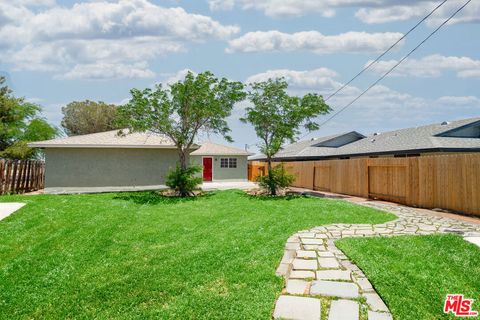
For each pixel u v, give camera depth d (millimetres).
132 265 5809
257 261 5715
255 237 7320
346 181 16578
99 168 17547
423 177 11672
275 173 16797
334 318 3803
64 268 5746
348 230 7836
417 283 4613
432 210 10930
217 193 16875
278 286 4684
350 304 4109
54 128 28469
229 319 3910
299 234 7480
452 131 19656
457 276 4918
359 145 25594
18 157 23203
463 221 8914
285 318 3848
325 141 30641
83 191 17266
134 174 18031
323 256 5852
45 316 4230
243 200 14008
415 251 5984
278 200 13906
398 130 25938
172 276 5242
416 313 3877
